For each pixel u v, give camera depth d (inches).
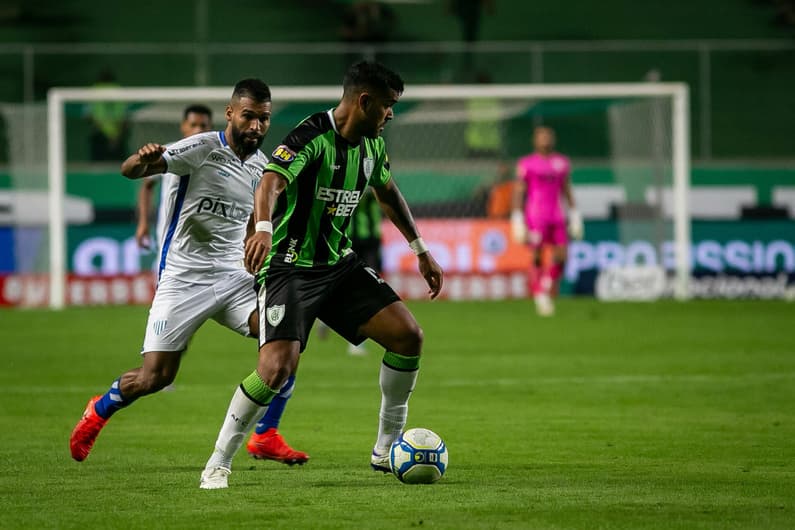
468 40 3225.9
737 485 781.3
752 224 2679.6
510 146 3100.4
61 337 1919.3
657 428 1056.8
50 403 1240.8
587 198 2650.1
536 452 928.9
